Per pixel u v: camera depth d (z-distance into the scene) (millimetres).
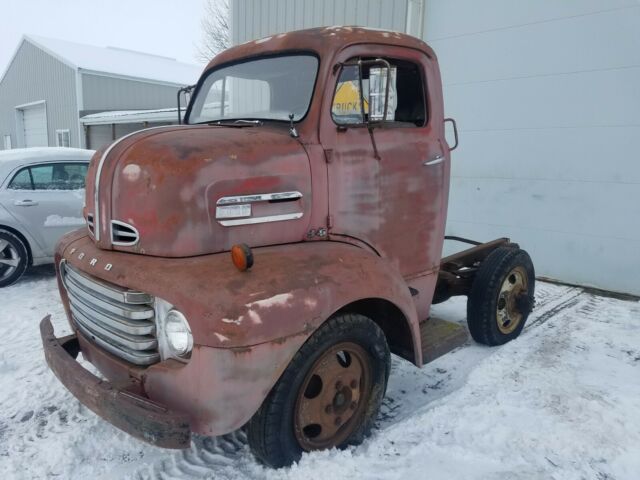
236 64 3496
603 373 3805
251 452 2744
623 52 5598
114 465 2775
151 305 2426
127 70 20969
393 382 3738
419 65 3434
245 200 2584
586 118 5938
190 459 2816
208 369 2186
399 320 3045
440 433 3002
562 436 2957
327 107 2932
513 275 4430
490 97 6648
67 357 2674
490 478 2604
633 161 5680
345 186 3004
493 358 4047
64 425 3162
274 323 2264
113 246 2635
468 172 6973
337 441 2799
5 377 3793
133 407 2262
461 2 6730
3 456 2850
